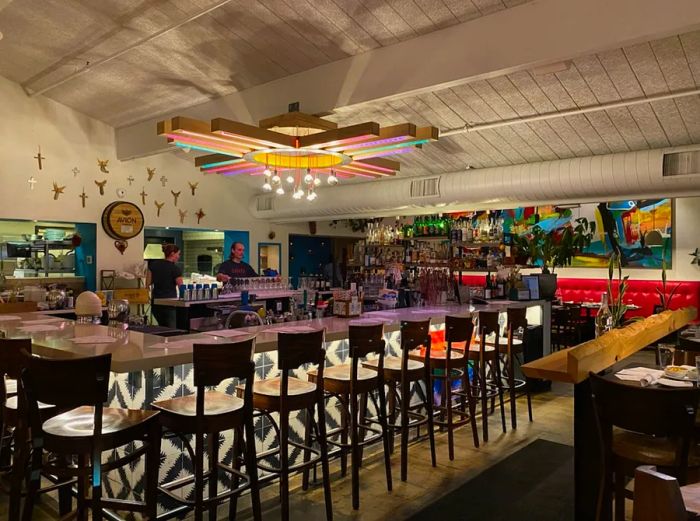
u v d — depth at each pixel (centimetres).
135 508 270
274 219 1127
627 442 274
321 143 491
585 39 413
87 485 326
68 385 240
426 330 422
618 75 534
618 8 399
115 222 892
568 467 432
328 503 341
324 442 343
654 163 670
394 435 498
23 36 635
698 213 975
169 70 658
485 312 500
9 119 788
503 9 455
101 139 891
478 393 561
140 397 337
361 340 372
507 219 1167
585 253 1091
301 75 608
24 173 803
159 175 973
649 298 998
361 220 1365
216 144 495
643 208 1029
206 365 275
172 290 805
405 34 509
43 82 767
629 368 358
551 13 431
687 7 371
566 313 913
